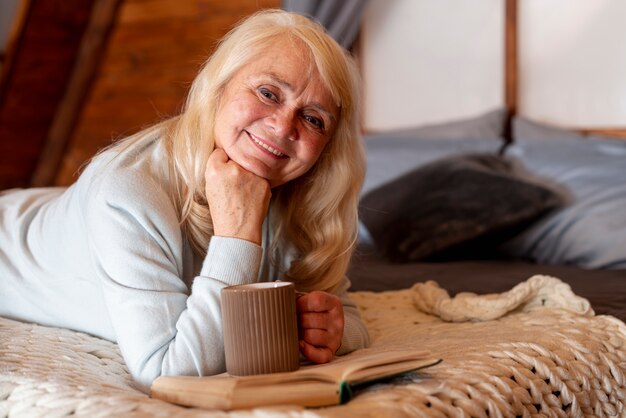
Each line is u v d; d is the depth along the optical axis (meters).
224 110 1.30
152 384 1.05
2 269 1.54
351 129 1.48
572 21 3.04
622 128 2.93
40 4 4.04
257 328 1.08
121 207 1.25
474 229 2.44
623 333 1.48
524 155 2.79
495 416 1.05
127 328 1.18
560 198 2.49
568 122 3.07
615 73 2.95
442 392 1.03
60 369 1.15
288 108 1.28
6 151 4.41
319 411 0.91
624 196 2.41
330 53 1.32
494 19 3.22
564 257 2.41
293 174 1.33
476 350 1.25
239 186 1.24
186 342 1.14
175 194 1.35
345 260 1.54
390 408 0.94
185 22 4.05
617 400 1.35
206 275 1.20
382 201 2.63
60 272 1.47
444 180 2.61
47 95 4.40
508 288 1.93
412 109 3.44
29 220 1.61
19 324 1.46
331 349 1.22
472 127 3.11
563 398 1.23
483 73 3.26
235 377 1.02
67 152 4.54
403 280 2.11
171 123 1.44
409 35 3.42
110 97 4.36
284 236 1.52
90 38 4.33
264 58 1.30
